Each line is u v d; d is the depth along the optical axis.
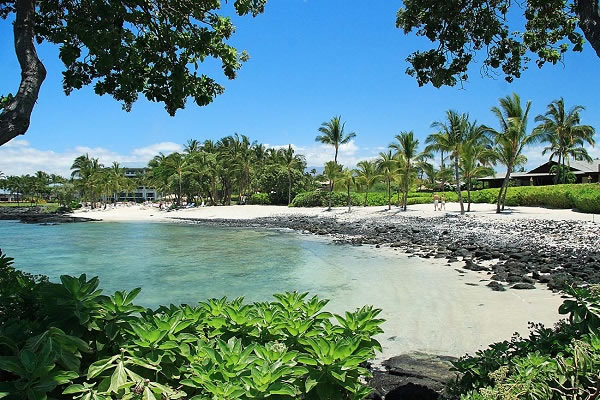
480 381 3.31
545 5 6.82
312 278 16.94
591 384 2.79
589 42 4.71
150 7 7.23
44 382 2.33
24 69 4.71
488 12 7.02
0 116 4.46
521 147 35.81
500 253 19.81
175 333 3.00
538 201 40.00
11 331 2.84
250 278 17.23
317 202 63.41
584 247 19.88
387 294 13.55
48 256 24.61
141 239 34.62
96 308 2.98
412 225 35.34
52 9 6.81
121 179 103.81
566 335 3.42
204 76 7.73
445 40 7.13
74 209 92.12
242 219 56.25
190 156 83.69
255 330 3.29
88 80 7.06
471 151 38.12
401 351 8.41
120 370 2.54
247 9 6.95
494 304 11.57
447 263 19.05
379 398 5.73
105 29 5.74
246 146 79.19
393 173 47.66
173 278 17.45
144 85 7.32
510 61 7.52
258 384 2.46
